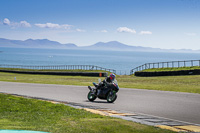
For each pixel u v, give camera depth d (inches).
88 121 325.7
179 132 288.2
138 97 639.1
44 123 313.4
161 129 298.2
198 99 601.6
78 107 455.8
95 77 1727.4
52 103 473.4
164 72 1534.2
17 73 2466.8
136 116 387.9
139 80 1246.3
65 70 2407.7
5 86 944.9
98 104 532.4
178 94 690.2
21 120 331.6
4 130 265.6
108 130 285.1
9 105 433.4
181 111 456.1
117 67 7357.3
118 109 471.5
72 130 280.4
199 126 334.6
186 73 1450.5
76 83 1083.9
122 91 763.4
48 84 1032.2
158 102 559.8
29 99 515.8
